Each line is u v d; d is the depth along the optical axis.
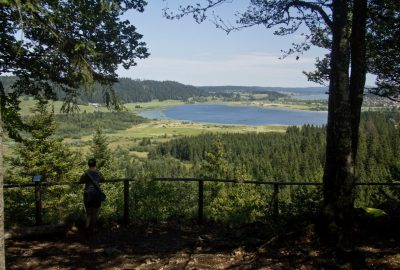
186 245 7.11
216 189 23.38
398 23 7.79
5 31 6.63
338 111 6.02
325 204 6.27
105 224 8.62
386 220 6.48
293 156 75.56
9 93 7.68
